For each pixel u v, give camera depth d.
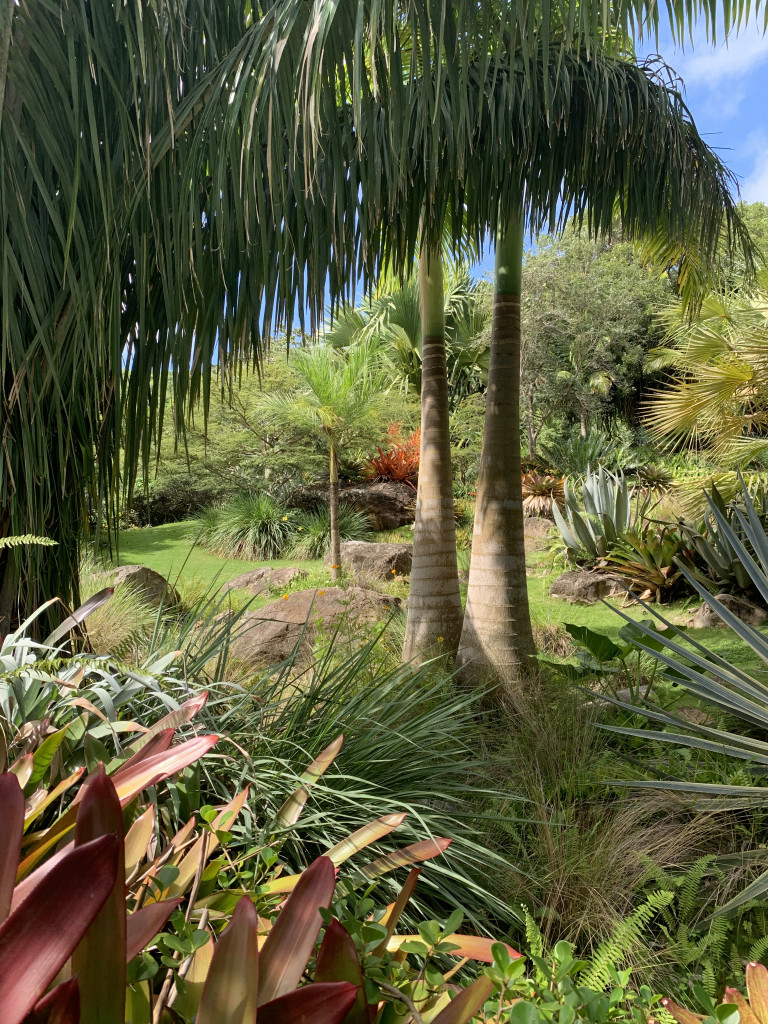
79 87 2.28
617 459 15.82
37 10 2.04
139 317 2.49
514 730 3.10
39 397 2.23
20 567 2.39
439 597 4.33
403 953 0.88
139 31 1.94
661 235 4.31
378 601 5.67
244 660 4.07
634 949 1.61
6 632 2.38
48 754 1.14
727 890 1.83
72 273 2.14
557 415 19.64
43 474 2.34
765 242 14.81
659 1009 0.91
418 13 1.98
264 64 2.06
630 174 3.47
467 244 4.29
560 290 16.64
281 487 12.95
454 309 16.70
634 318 17.53
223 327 2.56
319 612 5.30
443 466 4.39
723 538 6.12
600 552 7.87
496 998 0.88
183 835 1.08
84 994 0.57
